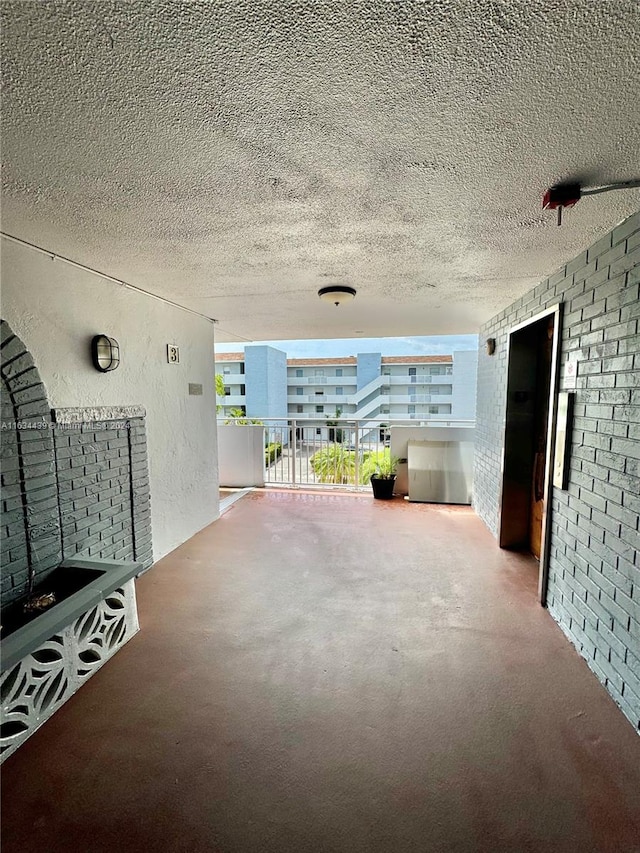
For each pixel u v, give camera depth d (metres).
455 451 4.96
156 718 1.69
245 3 0.78
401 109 1.09
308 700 1.78
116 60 0.92
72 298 2.36
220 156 1.31
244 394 15.11
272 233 1.96
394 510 4.67
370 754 1.52
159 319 3.29
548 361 3.17
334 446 5.93
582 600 2.07
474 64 0.94
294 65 0.94
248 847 1.22
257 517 4.41
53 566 2.20
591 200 1.60
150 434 3.17
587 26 0.83
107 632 2.06
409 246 2.14
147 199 1.60
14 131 1.16
